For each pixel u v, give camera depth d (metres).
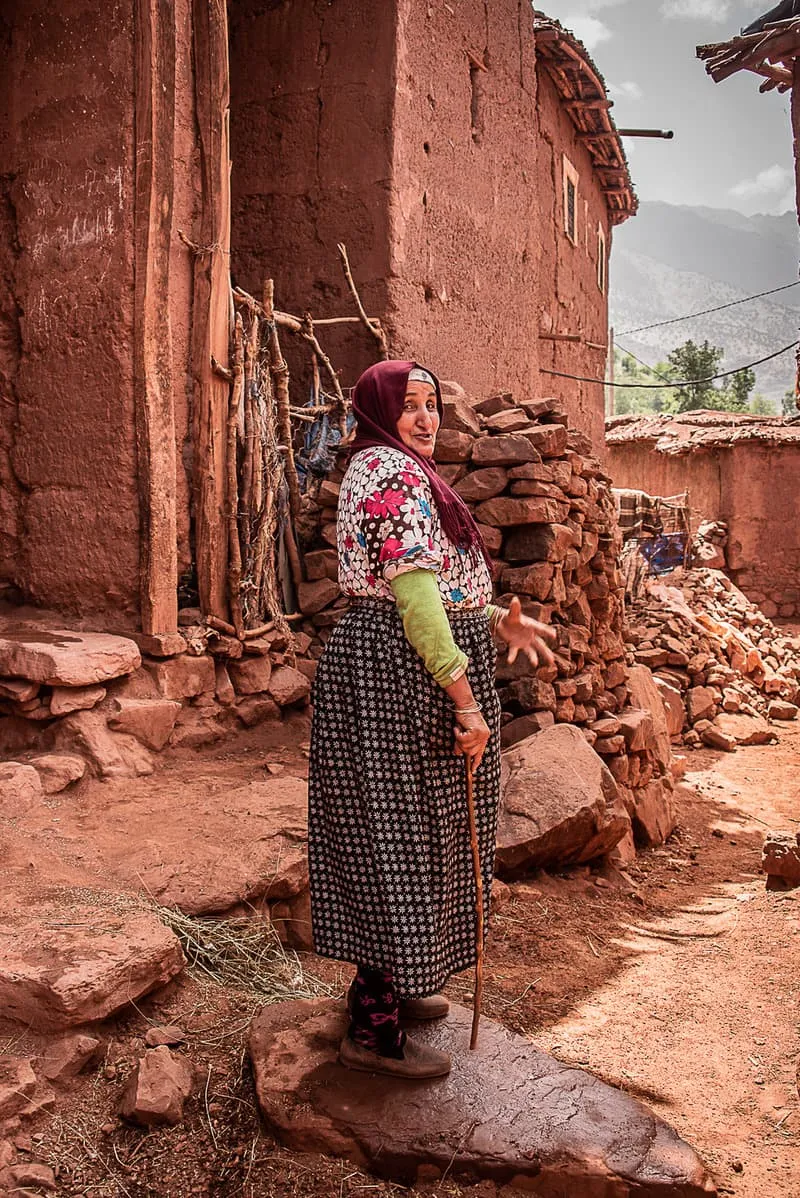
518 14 9.51
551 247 13.30
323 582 6.62
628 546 14.20
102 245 5.57
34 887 3.38
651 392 72.94
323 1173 2.43
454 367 8.39
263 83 7.72
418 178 7.67
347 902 2.55
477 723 2.40
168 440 5.55
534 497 6.06
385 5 7.30
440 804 2.50
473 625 2.56
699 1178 2.38
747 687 13.12
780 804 8.66
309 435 6.90
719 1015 3.71
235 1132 2.56
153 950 2.98
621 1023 3.59
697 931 4.82
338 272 7.50
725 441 19.78
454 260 8.34
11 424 5.96
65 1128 2.53
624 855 6.21
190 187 5.77
